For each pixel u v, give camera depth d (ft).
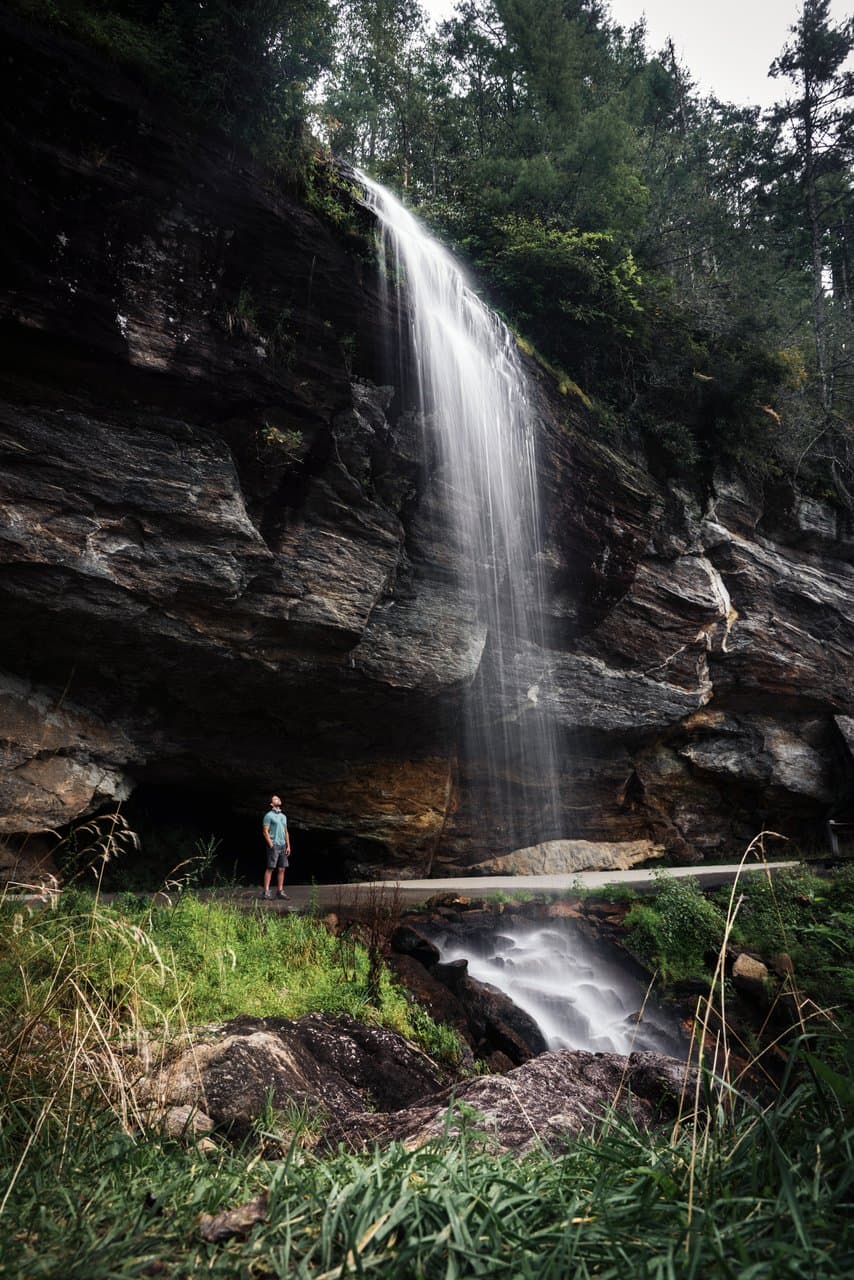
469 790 65.46
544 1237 5.00
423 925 41.63
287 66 40.60
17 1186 6.97
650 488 67.97
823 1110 5.98
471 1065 28.37
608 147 66.95
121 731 45.83
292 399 43.32
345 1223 5.16
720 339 76.64
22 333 35.45
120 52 36.50
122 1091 9.37
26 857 40.68
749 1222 4.80
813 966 39.45
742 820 84.38
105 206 36.45
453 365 51.96
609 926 46.42
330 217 44.70
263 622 44.86
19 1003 11.53
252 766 52.60
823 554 87.15
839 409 92.79
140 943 13.16
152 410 39.99
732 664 77.92
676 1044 37.81
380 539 48.65
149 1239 5.48
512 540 57.31
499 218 64.18
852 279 137.28
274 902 38.86
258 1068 16.94
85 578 38.60
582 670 65.98
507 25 75.25
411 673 52.65
